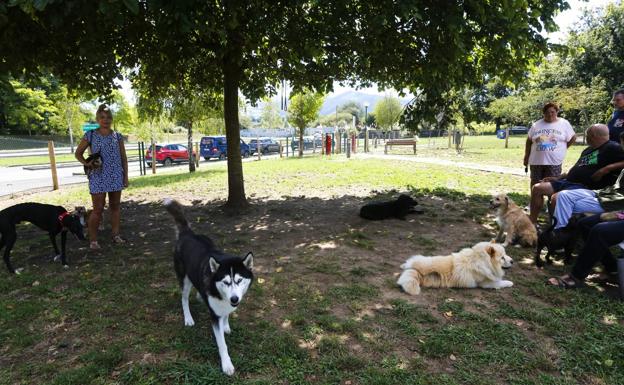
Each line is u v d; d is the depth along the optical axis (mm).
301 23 6371
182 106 15977
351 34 6656
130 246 6066
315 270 4918
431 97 8008
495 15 5648
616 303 3836
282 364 3008
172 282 4629
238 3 5293
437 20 5688
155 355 3164
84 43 5465
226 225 7242
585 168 5324
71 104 37500
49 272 5020
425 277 4418
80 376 2844
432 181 11820
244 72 8508
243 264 3133
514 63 7203
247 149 30250
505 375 2889
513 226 5715
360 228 6852
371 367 2943
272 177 13633
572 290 4230
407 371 2908
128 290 4363
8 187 12750
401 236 6363
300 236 6453
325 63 7469
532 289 4273
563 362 3018
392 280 4605
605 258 4383
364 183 11758
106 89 8398
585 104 25484
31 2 3779
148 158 24516
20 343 3340
